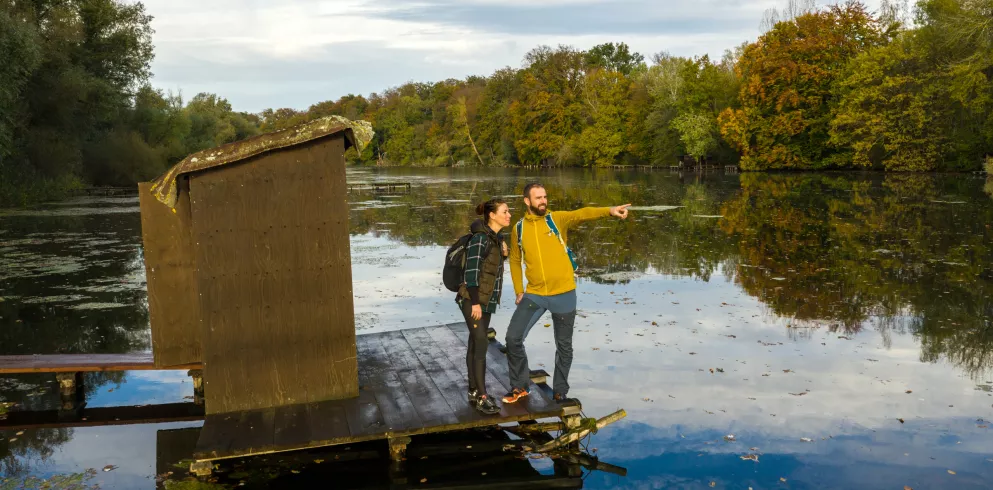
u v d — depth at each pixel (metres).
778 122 48.47
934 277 10.72
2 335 8.13
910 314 8.40
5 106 26.45
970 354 6.73
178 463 4.65
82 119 35.47
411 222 21.03
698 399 5.59
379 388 5.35
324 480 4.37
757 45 50.88
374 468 4.54
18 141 30.77
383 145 120.88
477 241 4.74
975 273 10.99
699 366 6.46
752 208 22.92
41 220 22.19
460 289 4.79
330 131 4.87
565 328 4.93
